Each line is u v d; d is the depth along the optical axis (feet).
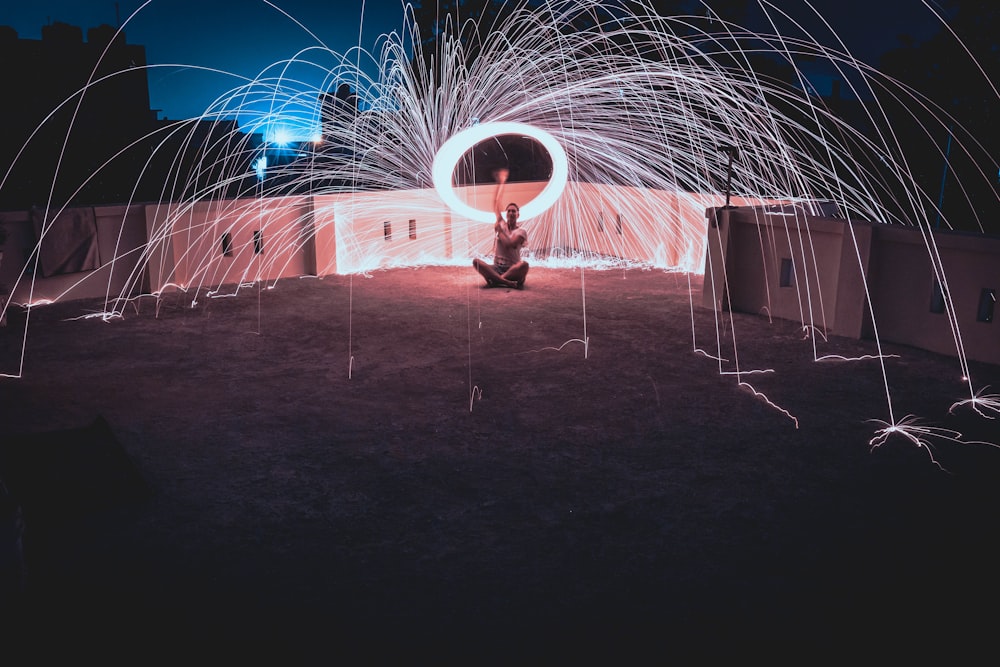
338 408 22.39
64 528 15.37
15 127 65.46
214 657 11.56
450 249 48.55
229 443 19.85
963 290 26.61
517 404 22.67
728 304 34.04
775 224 32.04
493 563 14.20
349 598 13.09
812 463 18.51
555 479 17.74
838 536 15.11
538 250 51.01
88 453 18.25
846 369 25.86
